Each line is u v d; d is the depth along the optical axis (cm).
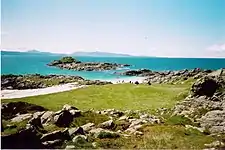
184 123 2350
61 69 10394
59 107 2864
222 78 3319
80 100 3400
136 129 2111
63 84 5903
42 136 1712
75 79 6881
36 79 6112
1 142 1541
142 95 3778
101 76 8812
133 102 3388
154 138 1881
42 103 3130
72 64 11188
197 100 3161
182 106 3030
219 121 2350
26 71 8488
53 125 2089
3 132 1594
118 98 3556
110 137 1902
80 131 1909
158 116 2652
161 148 1702
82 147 1670
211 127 2252
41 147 1625
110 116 2625
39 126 1927
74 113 2358
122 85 4384
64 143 1717
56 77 7000
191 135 2003
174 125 2262
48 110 2503
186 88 4288
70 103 3219
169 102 3400
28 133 1639
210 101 3077
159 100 3509
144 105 3231
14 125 1706
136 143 1784
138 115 2697
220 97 3102
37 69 9650
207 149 1688
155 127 2148
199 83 3306
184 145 1759
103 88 4147
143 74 9044
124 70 10762
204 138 1936
